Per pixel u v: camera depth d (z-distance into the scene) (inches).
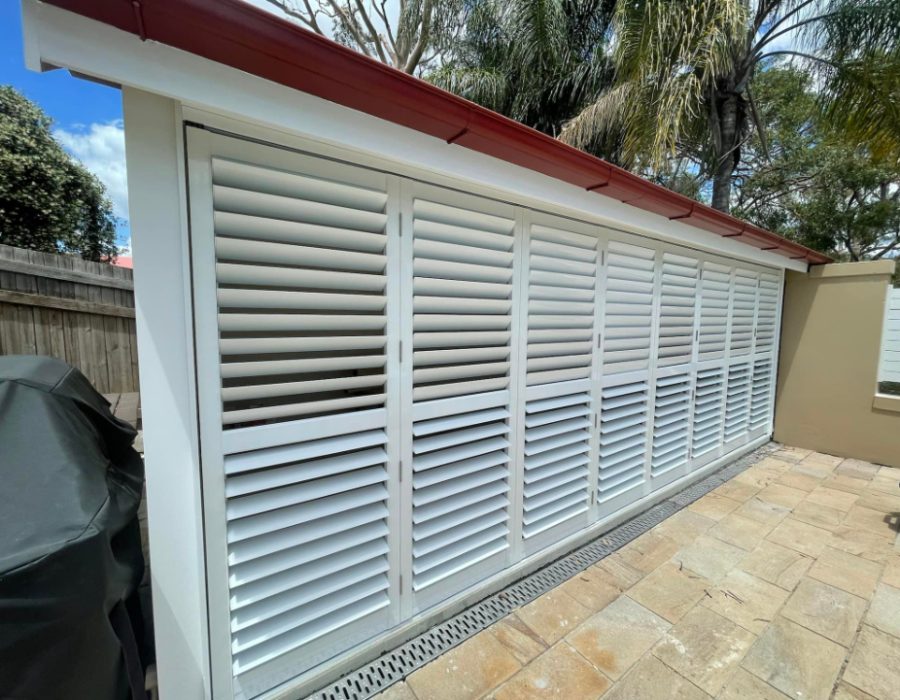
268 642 59.3
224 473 54.1
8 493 37.8
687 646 73.1
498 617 78.8
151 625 65.0
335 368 62.7
